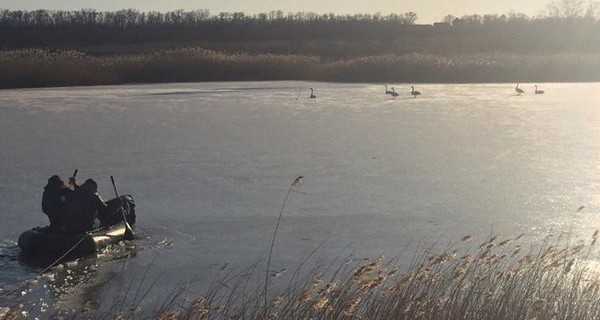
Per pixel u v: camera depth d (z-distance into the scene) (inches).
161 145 1052.5
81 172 861.2
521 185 791.1
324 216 666.8
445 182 807.7
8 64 1991.9
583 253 510.9
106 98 1722.4
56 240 561.0
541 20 3742.6
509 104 1642.5
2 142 1077.1
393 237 600.1
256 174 848.3
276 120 1343.5
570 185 791.1
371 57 2367.1
